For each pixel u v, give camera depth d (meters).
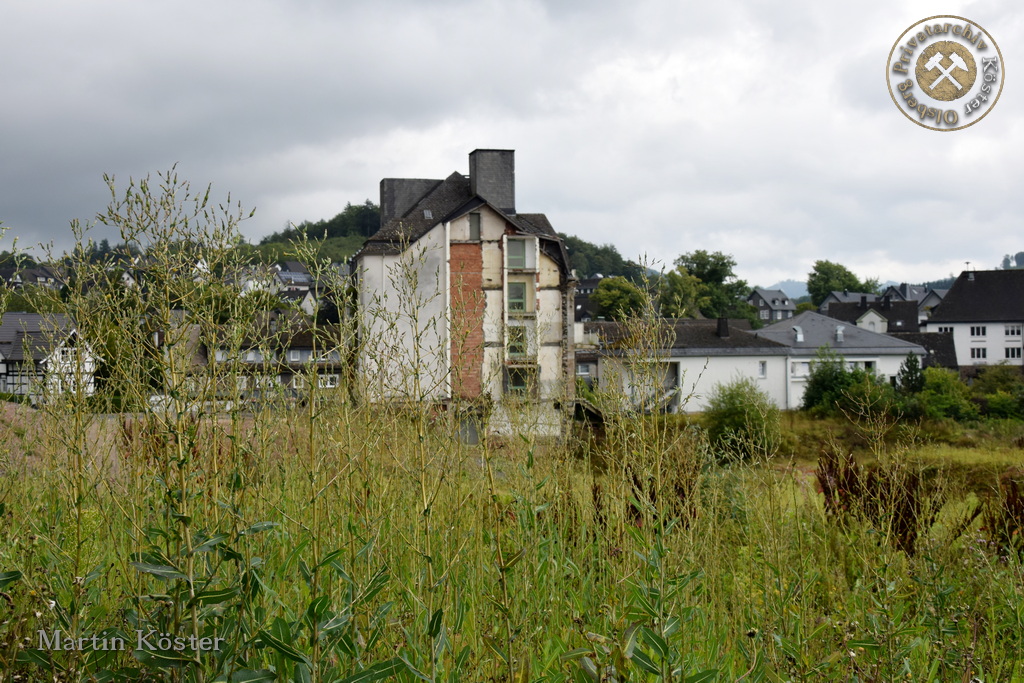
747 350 45.41
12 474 3.75
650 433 4.30
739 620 5.21
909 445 6.77
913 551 6.63
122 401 3.53
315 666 2.69
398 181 30.08
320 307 3.32
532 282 25.72
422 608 3.37
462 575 4.10
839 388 36.59
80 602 3.07
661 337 4.12
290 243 3.30
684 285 88.38
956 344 78.50
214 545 2.64
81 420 3.30
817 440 18.27
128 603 3.27
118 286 3.29
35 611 2.98
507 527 3.88
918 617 5.27
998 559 5.98
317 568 2.83
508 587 3.82
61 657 3.02
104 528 3.94
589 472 5.77
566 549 5.20
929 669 4.66
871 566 5.95
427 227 25.47
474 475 4.14
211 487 2.90
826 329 50.53
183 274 2.93
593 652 3.37
